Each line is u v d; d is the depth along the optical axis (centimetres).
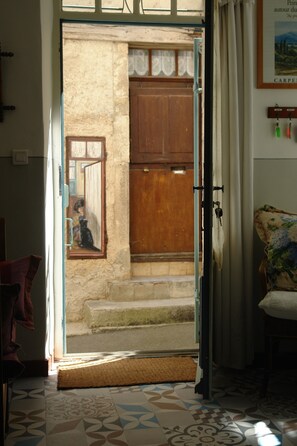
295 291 325
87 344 437
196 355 390
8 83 342
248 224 360
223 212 354
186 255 543
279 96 375
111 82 518
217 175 342
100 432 267
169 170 538
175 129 537
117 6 393
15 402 306
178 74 534
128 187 525
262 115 374
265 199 376
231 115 353
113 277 523
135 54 528
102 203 522
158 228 539
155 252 539
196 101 398
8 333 225
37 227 347
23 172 345
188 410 294
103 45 515
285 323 306
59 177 378
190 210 541
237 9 356
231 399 311
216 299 355
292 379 344
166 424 277
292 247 330
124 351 402
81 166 519
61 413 290
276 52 371
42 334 349
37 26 341
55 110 377
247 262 360
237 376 351
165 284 513
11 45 340
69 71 512
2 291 223
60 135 377
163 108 534
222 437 262
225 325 355
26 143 344
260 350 376
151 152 535
